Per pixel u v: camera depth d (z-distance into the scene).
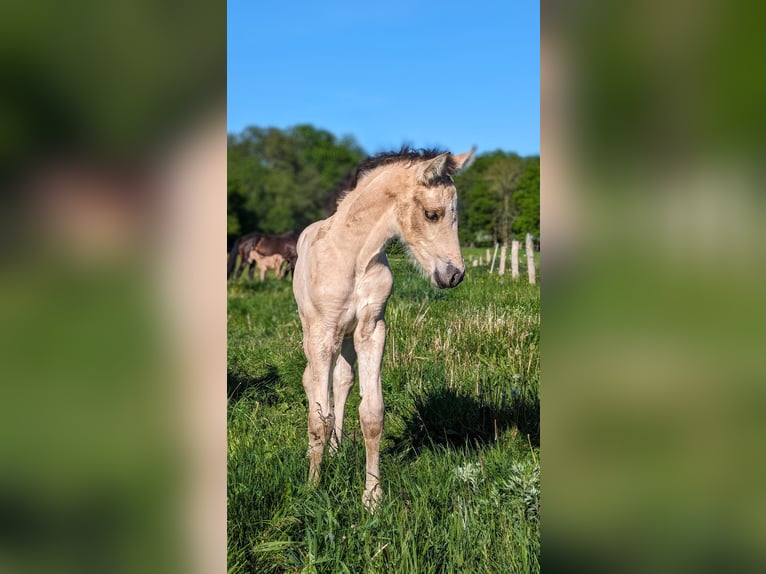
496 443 3.36
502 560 2.40
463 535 2.55
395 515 2.71
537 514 2.67
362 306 3.09
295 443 3.68
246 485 2.89
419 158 3.12
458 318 5.50
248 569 2.46
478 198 23.67
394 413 4.14
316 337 3.14
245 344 6.12
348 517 2.77
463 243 22.19
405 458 3.50
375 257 3.10
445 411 3.89
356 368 4.74
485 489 2.93
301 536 2.68
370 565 2.42
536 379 4.18
